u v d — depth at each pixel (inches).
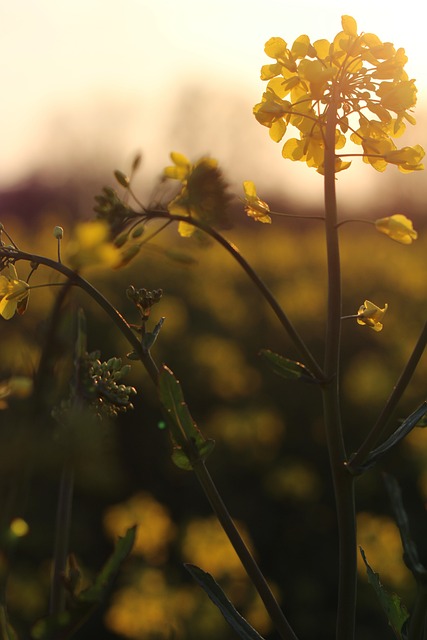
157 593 145.6
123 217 37.8
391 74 47.1
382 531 178.2
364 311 45.1
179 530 207.5
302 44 47.5
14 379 30.3
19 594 164.1
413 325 327.9
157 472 243.4
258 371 296.0
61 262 41.1
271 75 48.1
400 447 227.3
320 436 263.9
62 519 41.1
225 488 241.3
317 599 201.6
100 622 165.2
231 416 249.0
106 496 211.3
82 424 24.4
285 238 527.8
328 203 46.2
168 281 348.8
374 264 408.2
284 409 269.0
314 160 49.6
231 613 42.8
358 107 47.1
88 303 281.6
